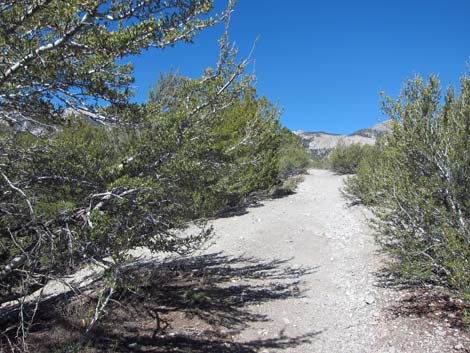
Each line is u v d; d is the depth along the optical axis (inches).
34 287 218.8
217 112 213.0
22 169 157.6
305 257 362.0
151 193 167.3
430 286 247.6
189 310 239.9
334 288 276.1
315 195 751.7
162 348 191.6
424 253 221.5
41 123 152.3
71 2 118.8
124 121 161.2
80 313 204.8
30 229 158.6
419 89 260.1
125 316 220.4
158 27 135.5
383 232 267.9
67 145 169.8
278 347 195.5
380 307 231.0
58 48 134.4
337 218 528.1
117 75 153.3
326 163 1441.9
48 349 171.9
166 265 330.3
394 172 253.3
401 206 235.3
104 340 193.0
